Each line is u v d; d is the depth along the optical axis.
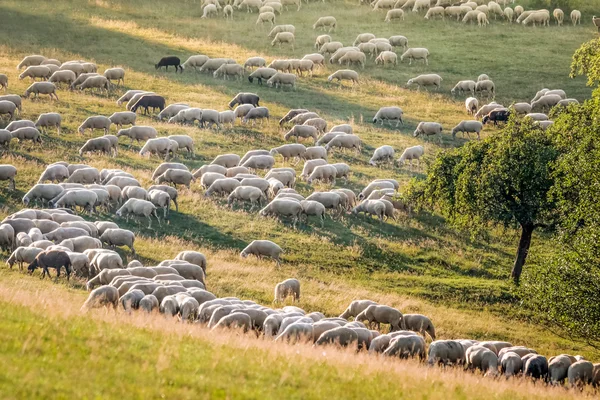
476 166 62.59
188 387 24.23
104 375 24.05
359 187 78.06
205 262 54.81
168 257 58.31
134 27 136.38
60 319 29.73
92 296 40.16
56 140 83.06
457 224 64.31
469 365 38.94
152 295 41.59
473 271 63.62
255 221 67.75
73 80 103.12
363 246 65.19
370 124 99.06
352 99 108.62
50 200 65.44
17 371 23.05
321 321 40.06
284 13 150.12
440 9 144.75
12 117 87.12
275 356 29.14
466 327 51.31
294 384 26.00
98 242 55.00
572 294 44.94
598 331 44.91
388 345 38.38
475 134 97.75
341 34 137.75
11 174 68.19
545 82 117.44
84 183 70.19
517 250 64.00
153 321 34.22
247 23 143.75
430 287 59.34
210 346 29.45
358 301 48.09
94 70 109.19
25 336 26.33
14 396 21.27
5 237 54.00
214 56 124.38
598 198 48.16
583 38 135.88
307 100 107.00
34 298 34.88
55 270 51.75
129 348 27.30
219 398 23.52
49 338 26.78
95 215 65.69
